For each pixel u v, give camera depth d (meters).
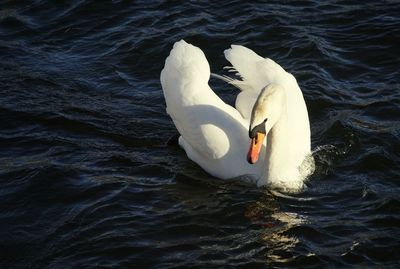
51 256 13.67
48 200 15.09
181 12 20.80
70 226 14.37
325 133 16.92
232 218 14.51
